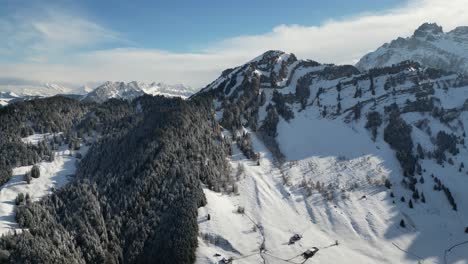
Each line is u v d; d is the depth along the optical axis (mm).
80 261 131000
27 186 172125
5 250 121750
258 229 154750
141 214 152500
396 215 171750
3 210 151125
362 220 168000
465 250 156625
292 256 141625
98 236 143000
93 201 159125
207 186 172375
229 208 163625
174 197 158125
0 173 174375
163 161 177375
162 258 134750
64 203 161250
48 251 125312
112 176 177125
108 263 134250
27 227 143000
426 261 148500
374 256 149000
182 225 142375
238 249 141625
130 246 141375
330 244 152750
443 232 166250
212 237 144250
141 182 165750
